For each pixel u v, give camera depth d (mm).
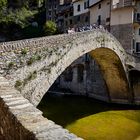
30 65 16734
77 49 22906
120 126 27750
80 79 46406
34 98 17266
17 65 15680
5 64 14891
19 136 5969
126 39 42312
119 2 42969
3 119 7680
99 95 41594
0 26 63062
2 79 11125
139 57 38781
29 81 16688
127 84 37469
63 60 20562
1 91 8719
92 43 25859
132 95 38500
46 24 60062
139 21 41688
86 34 24609
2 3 62906
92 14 50312
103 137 24234
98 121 29188
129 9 41875
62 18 65062
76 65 46375
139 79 38156
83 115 31734
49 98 43000
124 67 35125
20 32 64375
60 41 20188
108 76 38312
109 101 40000
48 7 75188
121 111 34656
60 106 36594
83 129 26297
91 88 43281
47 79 18500
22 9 70375
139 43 42812
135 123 29016
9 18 63594
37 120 5910
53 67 19203
